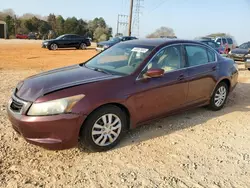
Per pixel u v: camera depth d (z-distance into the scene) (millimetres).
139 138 4219
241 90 7750
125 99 3803
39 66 12492
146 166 3439
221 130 4684
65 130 3355
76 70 4371
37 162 3434
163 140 4188
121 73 4113
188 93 4816
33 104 3318
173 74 4492
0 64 12484
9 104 3691
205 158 3705
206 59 5281
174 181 3156
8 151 3660
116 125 3848
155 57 4336
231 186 3115
